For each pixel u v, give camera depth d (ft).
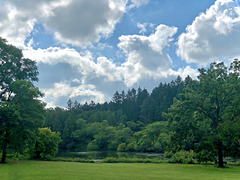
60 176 52.39
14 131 83.61
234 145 89.10
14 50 93.56
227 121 82.58
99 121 363.15
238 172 71.15
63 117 358.43
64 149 293.43
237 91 91.09
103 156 168.45
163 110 334.44
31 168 68.64
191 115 95.35
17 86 85.10
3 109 79.92
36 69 103.91
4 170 61.72
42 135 119.44
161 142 199.82
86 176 53.78
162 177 56.54
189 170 75.05
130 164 95.09
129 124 314.76
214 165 94.17
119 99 492.95
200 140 92.99
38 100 93.91
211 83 92.89
